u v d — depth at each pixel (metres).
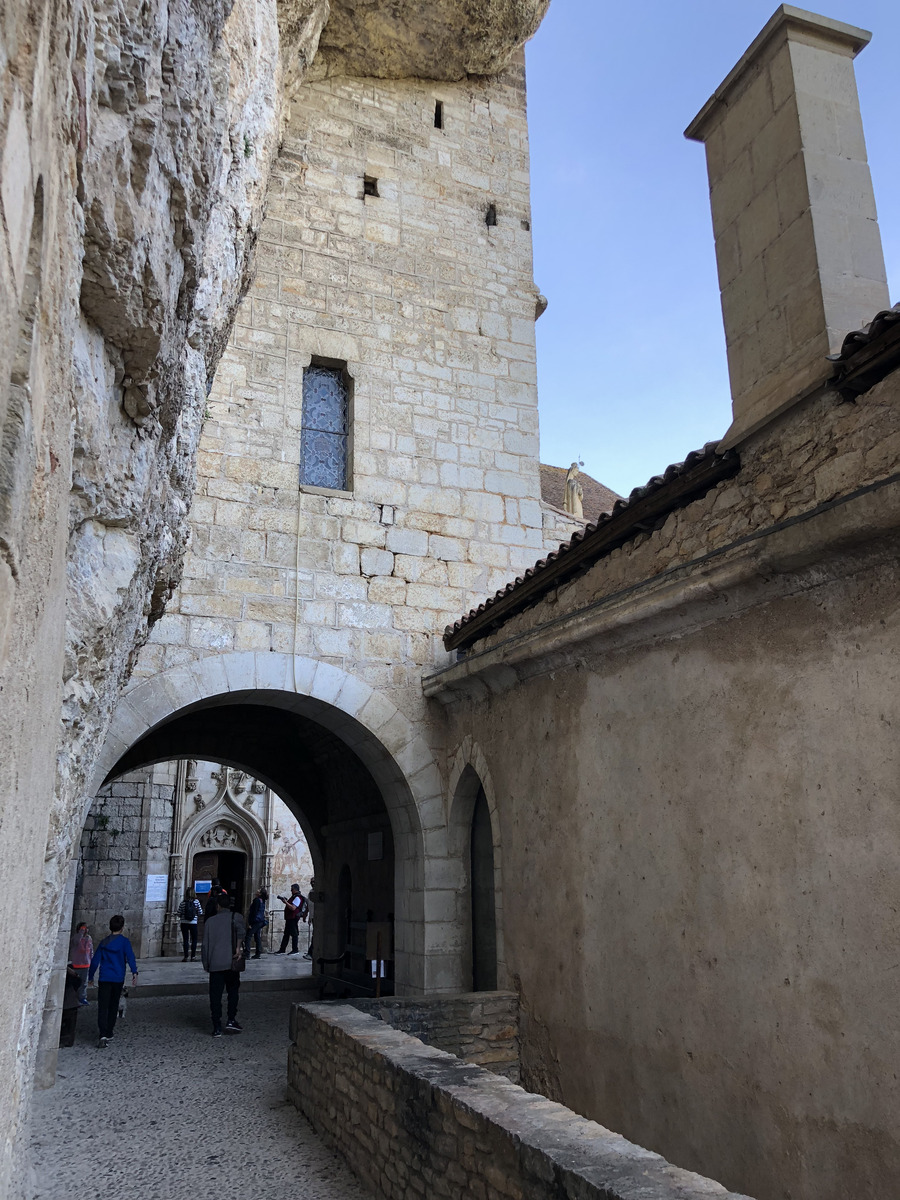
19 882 1.49
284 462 9.08
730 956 4.54
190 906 17.56
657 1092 5.00
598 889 5.83
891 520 3.64
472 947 8.50
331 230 10.06
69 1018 8.23
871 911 3.73
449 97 11.31
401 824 9.09
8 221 1.04
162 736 12.48
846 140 4.82
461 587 9.54
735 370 5.00
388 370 9.88
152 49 2.34
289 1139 5.20
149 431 3.31
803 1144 3.94
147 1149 5.04
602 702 6.03
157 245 2.61
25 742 1.43
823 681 4.15
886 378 3.94
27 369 1.20
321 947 12.98
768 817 4.39
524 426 10.42
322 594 8.88
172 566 5.53
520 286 10.93
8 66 1.03
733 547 4.55
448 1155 3.46
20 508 1.18
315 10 7.86
